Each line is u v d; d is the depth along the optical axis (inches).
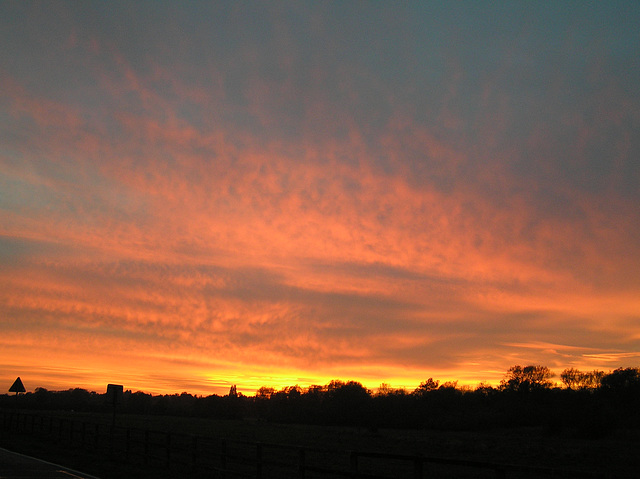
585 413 2591.0
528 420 3467.0
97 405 5073.8
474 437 2600.9
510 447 1779.0
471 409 3939.5
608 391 3501.5
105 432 1796.3
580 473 292.2
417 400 4114.2
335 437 2201.0
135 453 797.9
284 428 3152.1
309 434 2427.4
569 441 2308.1
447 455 1439.5
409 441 2009.1
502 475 330.6
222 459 627.2
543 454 1504.7
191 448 684.1
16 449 922.7
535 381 3914.9
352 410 4097.0
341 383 4347.9
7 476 561.6
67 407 4997.5
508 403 3853.3
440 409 3951.8
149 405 5196.9
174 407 5295.3
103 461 784.3
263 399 5083.7
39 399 4985.2
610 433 2507.4
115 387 1327.5
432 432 3213.6
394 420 3846.0
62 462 742.5
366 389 4276.6
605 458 1413.6
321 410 4347.9
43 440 1145.4
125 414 4682.6
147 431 776.9
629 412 3201.3
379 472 959.6
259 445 565.0
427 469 1075.9
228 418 4950.8
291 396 4655.5
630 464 1272.1
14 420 1785.2
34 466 673.6
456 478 907.4
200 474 654.5
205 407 5098.4
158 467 732.7
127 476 621.6
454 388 4173.2
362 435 2442.2
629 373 3496.6
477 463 347.3
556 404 2923.2
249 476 566.3
